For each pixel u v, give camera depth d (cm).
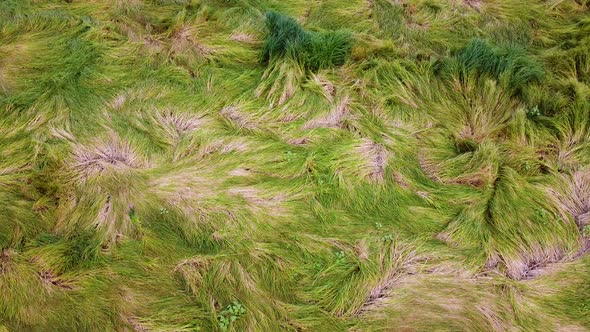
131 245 543
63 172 584
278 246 548
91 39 711
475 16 771
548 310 510
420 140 638
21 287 511
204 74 689
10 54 683
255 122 641
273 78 674
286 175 598
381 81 685
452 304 513
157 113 641
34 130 621
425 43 747
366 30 757
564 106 655
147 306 511
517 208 568
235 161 601
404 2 790
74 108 641
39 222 558
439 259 539
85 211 562
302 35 698
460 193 587
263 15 766
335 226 564
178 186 578
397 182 597
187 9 776
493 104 662
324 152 611
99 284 518
